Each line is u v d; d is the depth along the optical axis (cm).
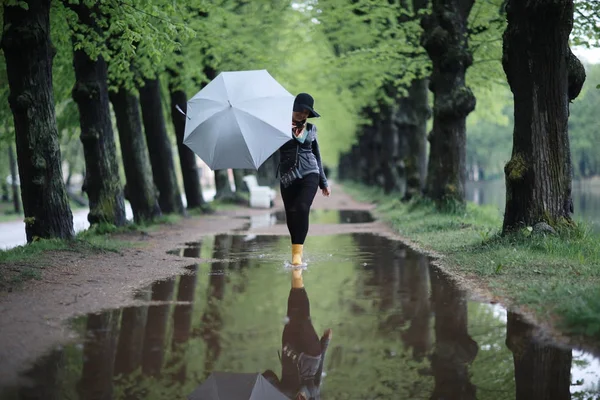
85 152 1641
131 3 1341
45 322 614
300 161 983
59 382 445
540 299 650
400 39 2352
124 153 1980
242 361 496
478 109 3612
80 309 679
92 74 1606
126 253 1166
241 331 588
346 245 1313
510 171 1098
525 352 503
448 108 1856
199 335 574
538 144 1081
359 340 551
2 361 491
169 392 426
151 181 2014
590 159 5769
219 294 770
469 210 1919
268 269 980
